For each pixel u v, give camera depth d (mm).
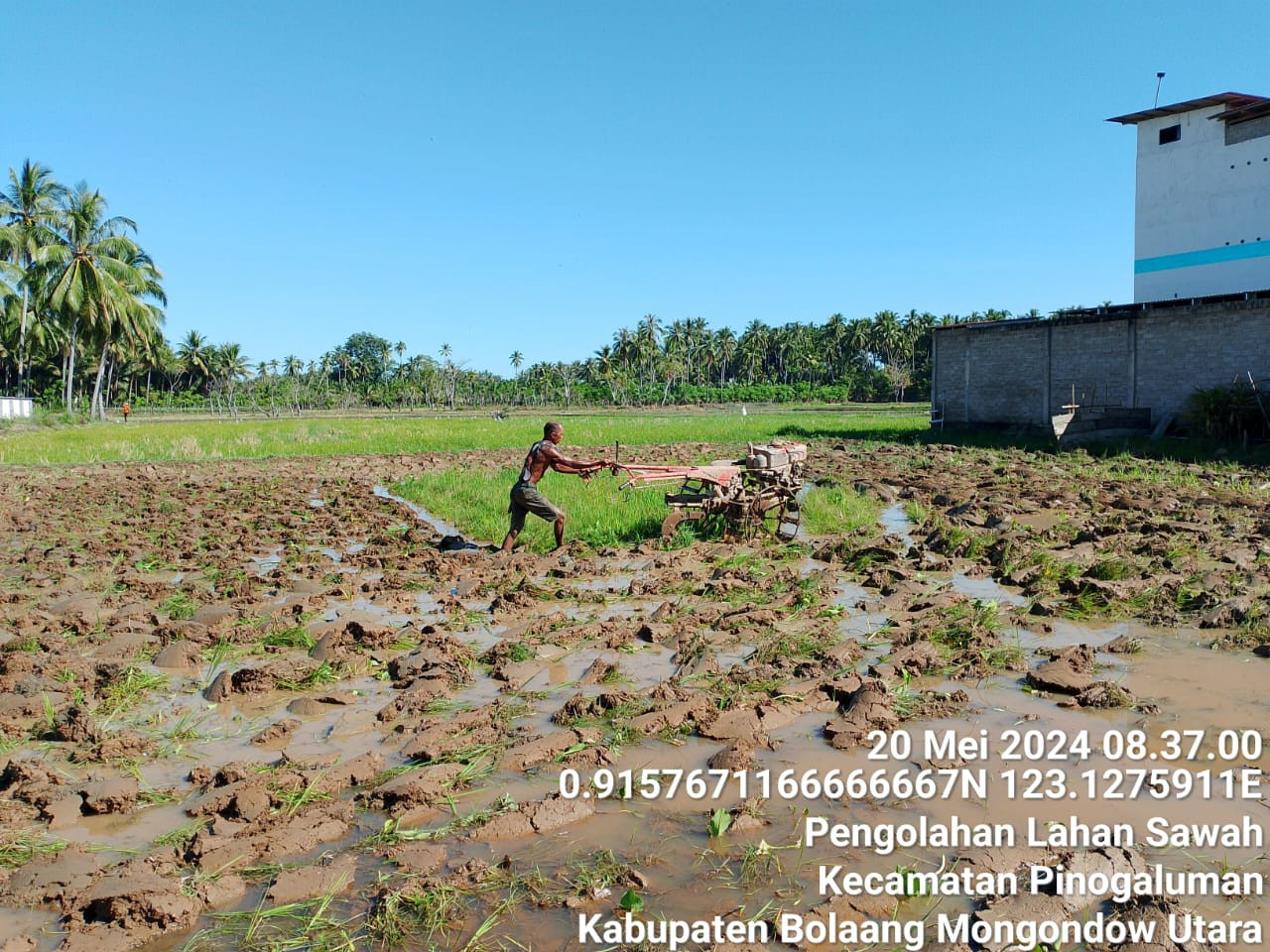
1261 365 23109
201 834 4496
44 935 3834
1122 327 25984
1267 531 11539
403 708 6207
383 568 10906
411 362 109000
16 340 61875
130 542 12688
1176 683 6414
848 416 52656
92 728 5812
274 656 7457
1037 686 6387
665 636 7672
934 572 10086
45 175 48594
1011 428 29203
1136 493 15078
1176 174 29922
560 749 5484
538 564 10695
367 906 3963
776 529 12430
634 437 32406
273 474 22406
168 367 90375
